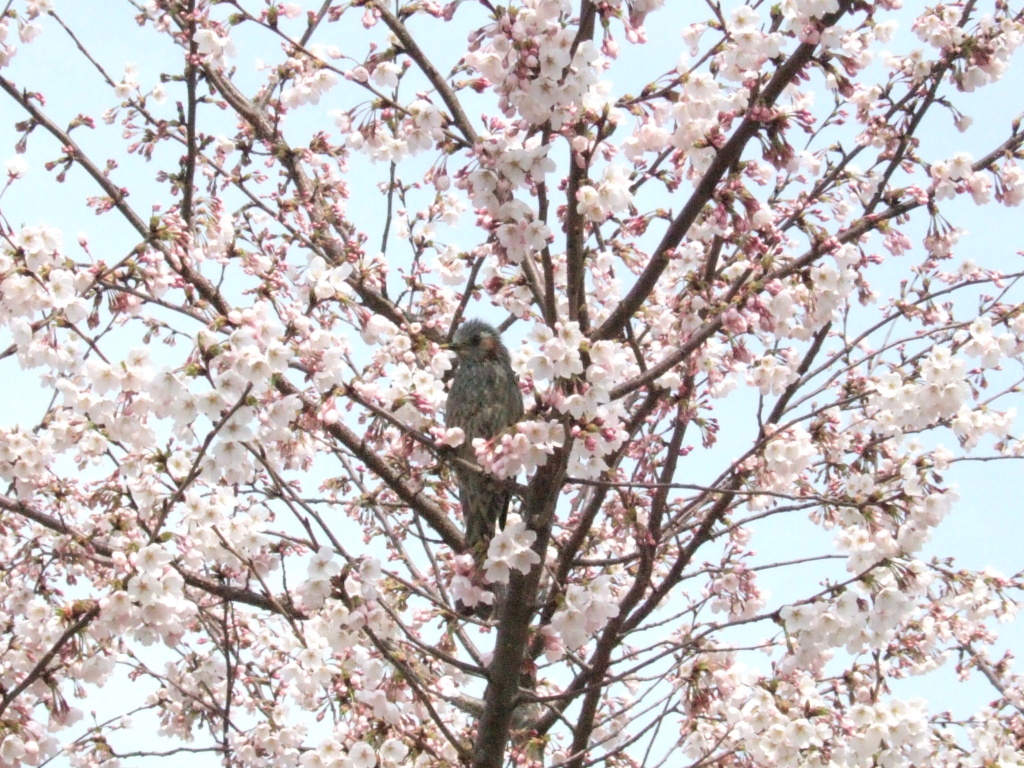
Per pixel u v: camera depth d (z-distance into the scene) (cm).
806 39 514
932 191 589
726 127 570
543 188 516
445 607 583
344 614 530
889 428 599
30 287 507
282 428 498
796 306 595
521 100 466
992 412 623
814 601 526
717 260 657
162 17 637
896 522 555
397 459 643
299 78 570
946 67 595
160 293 537
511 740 676
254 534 577
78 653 547
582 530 626
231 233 652
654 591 673
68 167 642
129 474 552
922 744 545
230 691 624
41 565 616
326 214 726
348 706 567
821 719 553
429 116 507
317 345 488
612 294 697
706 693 575
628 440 602
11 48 650
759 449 596
